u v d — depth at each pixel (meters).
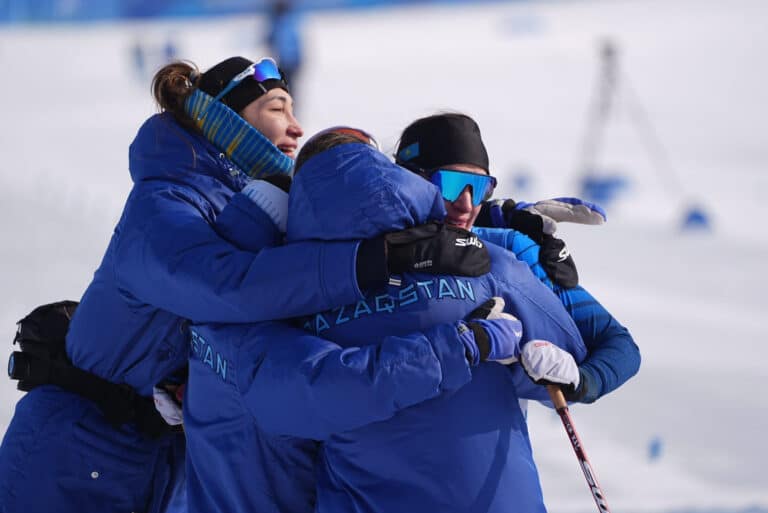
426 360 7.93
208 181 10.20
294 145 11.05
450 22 113.38
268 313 8.55
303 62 59.00
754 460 18.02
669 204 45.81
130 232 9.52
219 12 115.38
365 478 8.28
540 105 72.31
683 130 64.00
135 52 85.94
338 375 7.94
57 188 44.12
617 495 16.30
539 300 8.82
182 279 8.89
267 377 8.29
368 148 8.66
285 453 8.91
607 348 9.34
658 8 115.06
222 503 9.16
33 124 63.06
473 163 9.38
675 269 34.31
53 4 116.31
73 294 27.09
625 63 88.56
